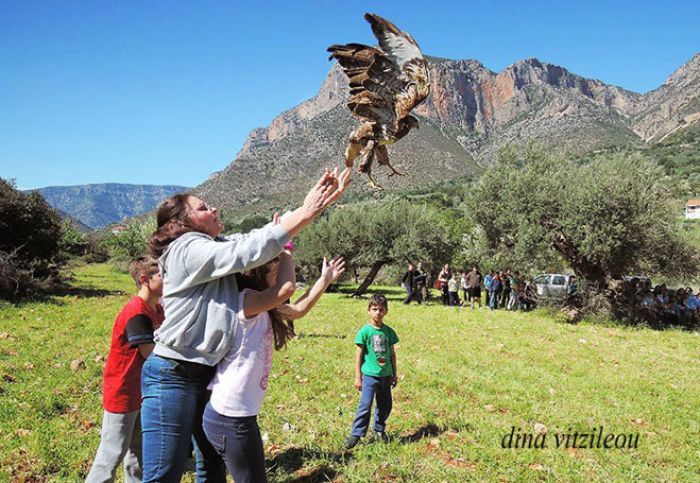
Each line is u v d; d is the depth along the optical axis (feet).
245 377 9.89
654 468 18.21
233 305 9.93
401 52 11.02
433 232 94.73
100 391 25.20
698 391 29.78
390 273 106.42
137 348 12.82
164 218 10.64
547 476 17.04
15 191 73.31
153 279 12.89
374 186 11.16
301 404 24.27
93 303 65.92
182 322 9.71
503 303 81.41
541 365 35.40
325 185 9.86
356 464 17.46
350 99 11.35
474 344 42.96
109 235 201.46
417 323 56.44
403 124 11.07
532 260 69.92
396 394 26.76
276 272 10.43
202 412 10.49
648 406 25.99
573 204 62.90
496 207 70.08
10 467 16.39
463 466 17.78
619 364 37.19
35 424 20.16
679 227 65.36
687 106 602.44
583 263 66.64
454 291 80.79
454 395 26.99
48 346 35.58
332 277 12.07
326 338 43.04
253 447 9.99
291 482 16.28
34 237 73.20
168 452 9.75
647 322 62.13
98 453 12.92
